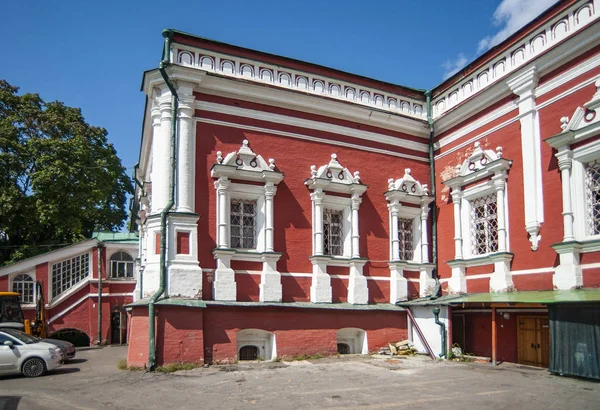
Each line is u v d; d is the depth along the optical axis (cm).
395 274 1820
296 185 1719
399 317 1773
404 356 1647
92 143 3459
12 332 1503
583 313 1224
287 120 1738
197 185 1570
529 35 1602
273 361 1520
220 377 1252
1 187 3055
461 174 1800
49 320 2739
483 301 1454
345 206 1800
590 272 1362
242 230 1642
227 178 1598
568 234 1405
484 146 1739
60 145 3102
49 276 2795
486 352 1628
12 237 3381
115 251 2952
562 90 1479
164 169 1543
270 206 1644
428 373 1313
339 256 1764
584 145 1397
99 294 2833
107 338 2834
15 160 3047
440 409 930
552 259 1462
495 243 1683
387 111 1880
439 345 1611
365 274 1786
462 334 1714
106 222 3656
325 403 977
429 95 2003
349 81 1880
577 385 1148
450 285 1792
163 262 1469
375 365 1445
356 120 1858
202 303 1447
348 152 1831
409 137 1959
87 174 3219
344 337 1702
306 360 1545
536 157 1534
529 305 1382
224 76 1623
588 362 1200
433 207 1934
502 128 1670
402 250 1892
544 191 1505
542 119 1532
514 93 1620
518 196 1589
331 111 1802
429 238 1916
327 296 1681
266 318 1554
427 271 1872
